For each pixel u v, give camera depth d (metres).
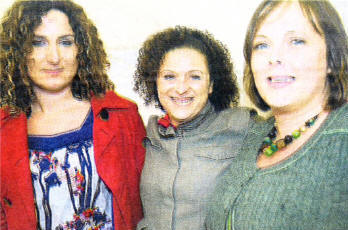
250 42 0.66
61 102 0.80
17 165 0.74
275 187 0.57
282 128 0.65
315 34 0.59
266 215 0.56
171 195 0.73
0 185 0.75
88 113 0.80
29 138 0.77
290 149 0.61
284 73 0.61
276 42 0.61
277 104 0.62
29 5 0.74
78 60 0.79
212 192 0.71
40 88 0.78
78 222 0.76
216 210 0.67
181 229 0.72
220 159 0.73
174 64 0.73
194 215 0.72
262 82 0.64
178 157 0.75
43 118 0.79
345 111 0.57
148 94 0.81
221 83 0.77
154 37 0.78
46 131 0.77
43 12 0.74
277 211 0.55
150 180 0.77
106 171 0.77
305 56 0.59
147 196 0.78
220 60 0.76
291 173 0.56
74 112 0.80
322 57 0.59
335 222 0.51
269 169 0.60
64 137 0.77
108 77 0.82
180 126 0.76
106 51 0.82
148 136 0.81
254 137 0.72
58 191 0.75
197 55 0.73
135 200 0.82
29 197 0.74
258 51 0.65
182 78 0.73
